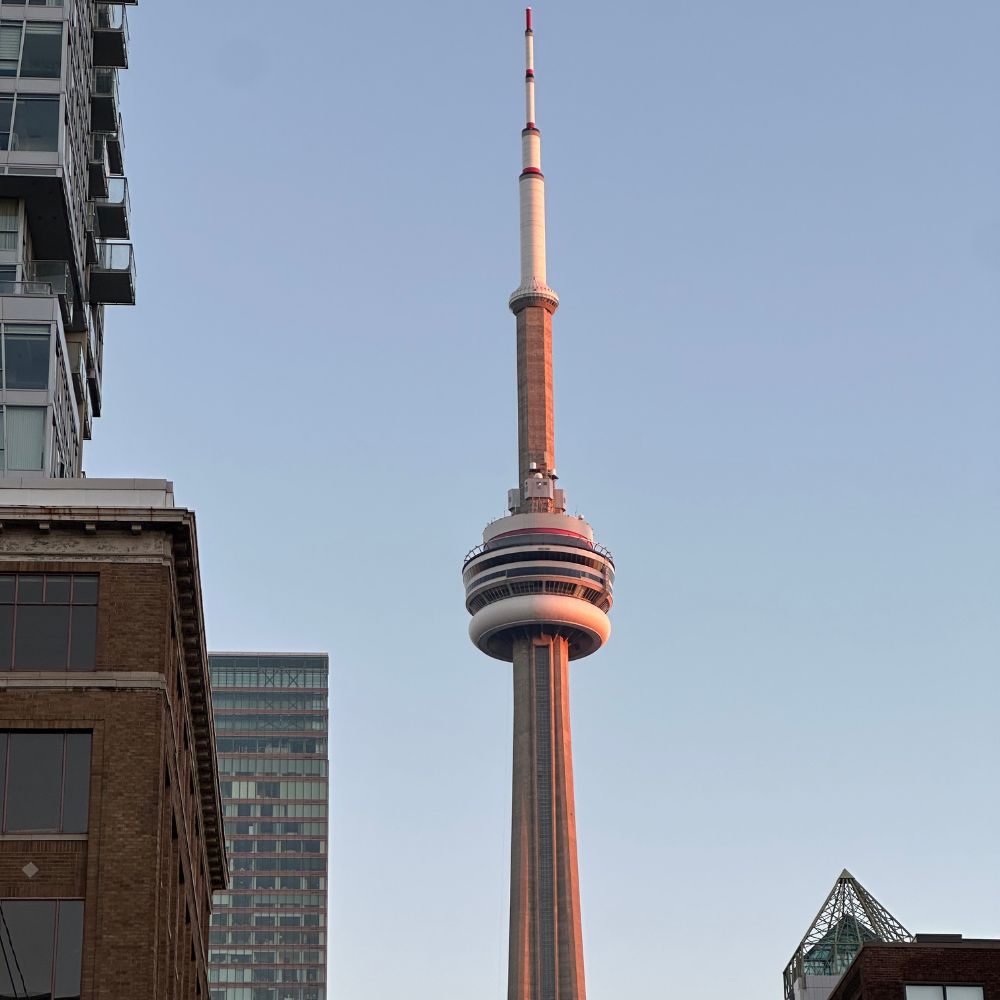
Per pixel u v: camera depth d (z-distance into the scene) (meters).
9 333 104.94
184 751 82.44
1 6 113.44
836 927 120.19
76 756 69.56
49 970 66.31
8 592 71.56
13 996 65.81
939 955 88.44
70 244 115.81
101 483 74.56
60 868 67.88
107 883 67.44
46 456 102.44
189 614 77.62
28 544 72.12
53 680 70.12
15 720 69.50
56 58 112.75
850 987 91.69
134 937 66.81
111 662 70.81
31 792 68.81
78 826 68.56
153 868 67.94
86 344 122.81
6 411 103.06
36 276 113.56
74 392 121.62
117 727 69.81
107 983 66.06
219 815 100.12
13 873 67.56
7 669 70.38
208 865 106.25
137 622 71.50
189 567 74.81
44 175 109.62
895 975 87.94
